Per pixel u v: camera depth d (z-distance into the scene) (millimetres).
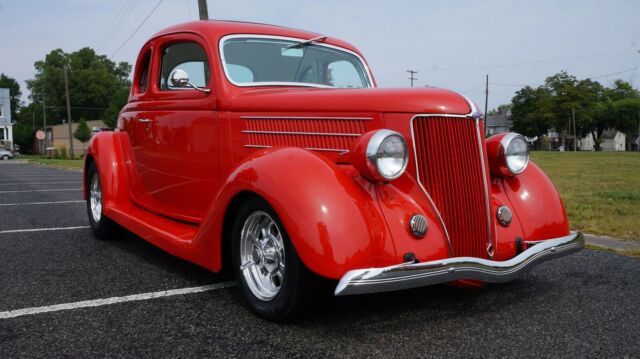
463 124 2861
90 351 2395
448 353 2387
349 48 4383
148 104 4270
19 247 4598
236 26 3830
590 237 4992
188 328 2678
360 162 2588
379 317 2834
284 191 2518
